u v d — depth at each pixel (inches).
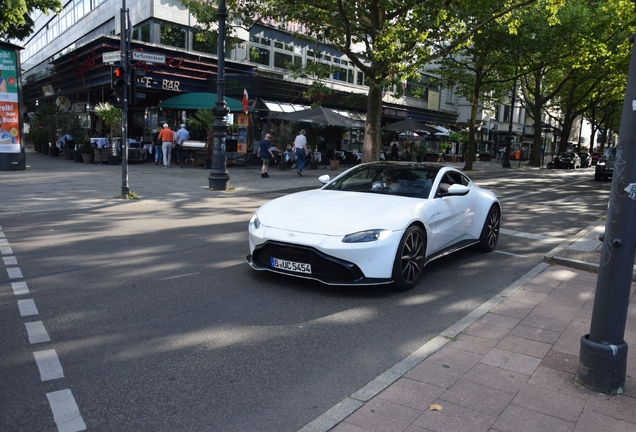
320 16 608.7
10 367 135.1
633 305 201.0
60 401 118.8
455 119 1571.1
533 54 987.9
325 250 193.5
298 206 222.7
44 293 196.7
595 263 253.8
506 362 145.8
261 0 616.1
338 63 1210.6
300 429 110.5
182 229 331.9
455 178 274.7
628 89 120.3
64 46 1443.2
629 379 136.7
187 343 154.4
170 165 824.3
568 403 123.1
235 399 122.9
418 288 220.8
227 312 181.8
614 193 124.3
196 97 834.8
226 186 542.0
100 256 255.9
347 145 1194.0
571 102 1513.3
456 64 1071.6
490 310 191.8
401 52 569.6
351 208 215.3
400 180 253.6
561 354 152.3
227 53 984.9
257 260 218.1
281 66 1086.4
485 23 581.0
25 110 1563.7
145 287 207.5
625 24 900.6
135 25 965.8
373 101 645.3
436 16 528.7
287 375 136.3
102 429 108.3
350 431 109.2
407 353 153.6
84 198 448.1
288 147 898.7
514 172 1162.0
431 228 229.0
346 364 144.4
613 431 111.8
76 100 1160.8
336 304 194.9
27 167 734.5
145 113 1020.5
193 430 109.3
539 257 289.1
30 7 976.3
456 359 147.3
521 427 112.2
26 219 350.3
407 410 118.3
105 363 139.3
